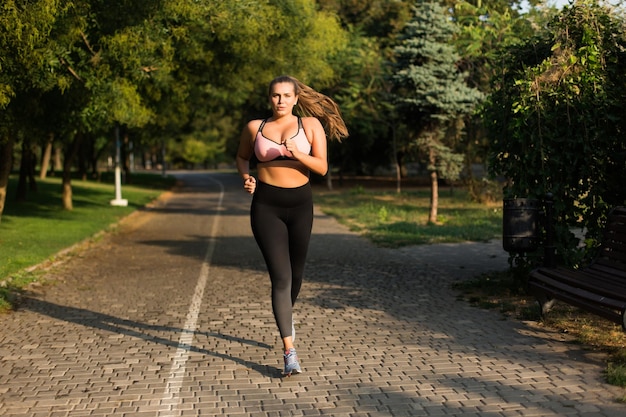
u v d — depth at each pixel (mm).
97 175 50688
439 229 16938
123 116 13898
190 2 12438
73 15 11500
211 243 15281
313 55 19453
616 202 7859
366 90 26688
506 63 8672
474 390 4723
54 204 25359
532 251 7590
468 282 9219
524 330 6395
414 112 19156
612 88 7723
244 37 15711
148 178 55969
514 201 7488
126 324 7109
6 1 9359
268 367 5430
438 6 18719
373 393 4723
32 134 15977
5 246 12906
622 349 5535
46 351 6016
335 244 14539
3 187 15594
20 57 10289
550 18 9688
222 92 26312
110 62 13148
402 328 6672
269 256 5219
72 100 14531
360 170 57688
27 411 4465
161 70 14602
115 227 18875
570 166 7703
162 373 5309
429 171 19266
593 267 6543
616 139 7695
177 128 39438
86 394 4809
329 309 7688
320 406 4484
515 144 8195
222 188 45375
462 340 6105
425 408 4398
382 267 11023
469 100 18328
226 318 7363
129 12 12484
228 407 4504
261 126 5254
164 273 10836
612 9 8062
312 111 5480
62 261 12141
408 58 18859
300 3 17031
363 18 40719
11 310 7855
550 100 7758
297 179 5199
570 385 4754
